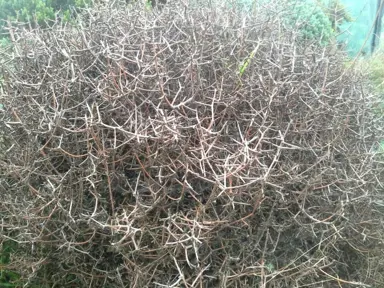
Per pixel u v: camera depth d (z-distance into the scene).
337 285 1.65
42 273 1.62
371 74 2.56
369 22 3.60
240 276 1.40
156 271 1.44
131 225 1.34
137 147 1.39
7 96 1.64
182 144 1.36
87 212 1.41
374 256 1.71
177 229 1.38
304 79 1.67
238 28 1.76
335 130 1.61
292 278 1.51
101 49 1.57
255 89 1.51
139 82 1.45
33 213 1.44
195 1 1.99
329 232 1.57
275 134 1.51
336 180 1.50
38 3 3.18
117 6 1.94
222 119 1.49
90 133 1.41
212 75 1.60
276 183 1.45
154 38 1.56
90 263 1.51
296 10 2.85
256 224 1.50
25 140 1.63
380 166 1.80
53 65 1.64
